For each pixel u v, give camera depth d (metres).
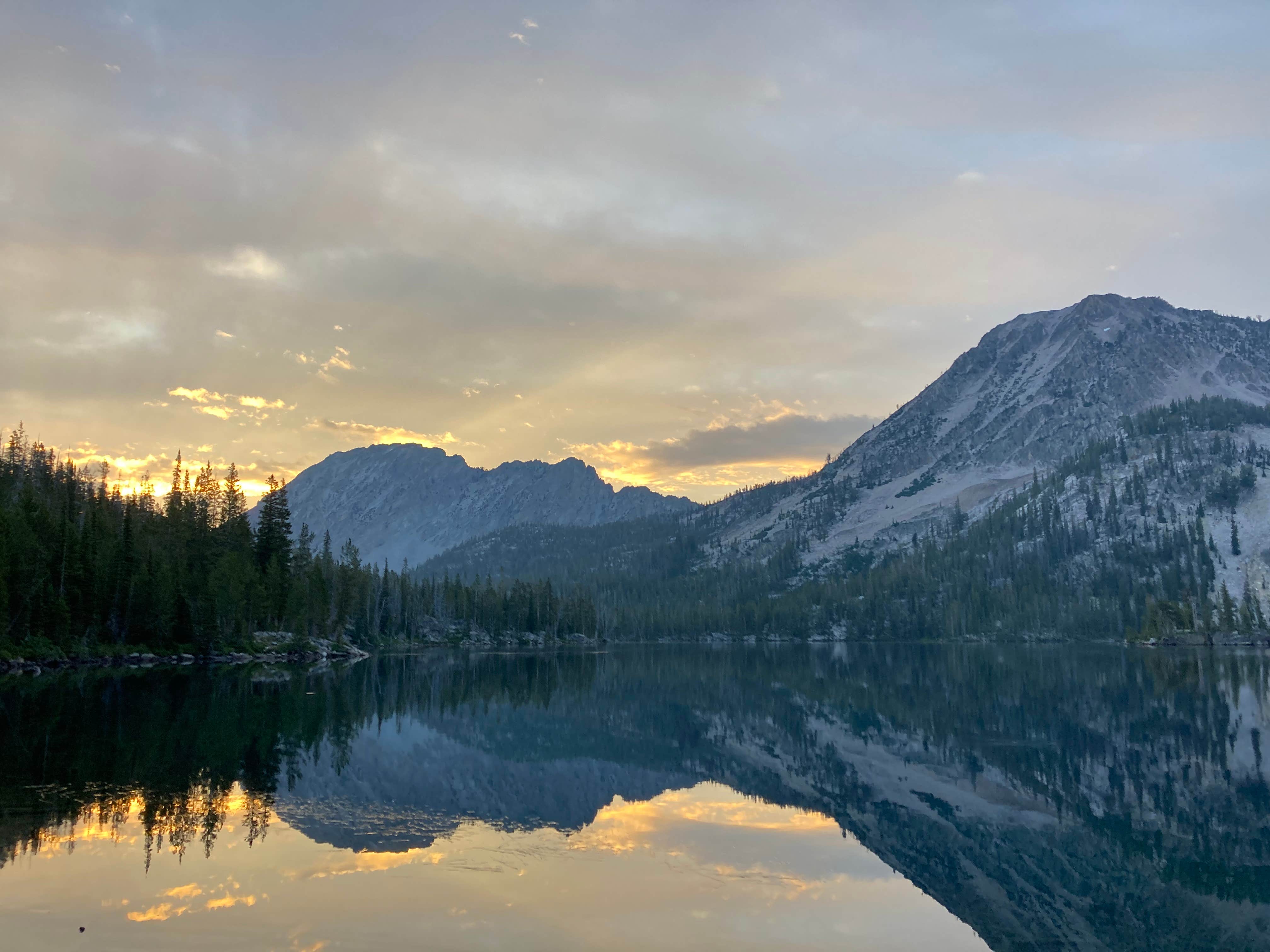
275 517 152.88
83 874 23.56
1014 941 23.20
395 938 19.84
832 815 37.06
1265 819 37.81
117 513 143.38
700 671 141.50
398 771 41.31
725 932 21.86
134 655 109.44
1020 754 53.81
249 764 40.56
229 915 20.86
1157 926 25.02
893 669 146.88
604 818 34.22
